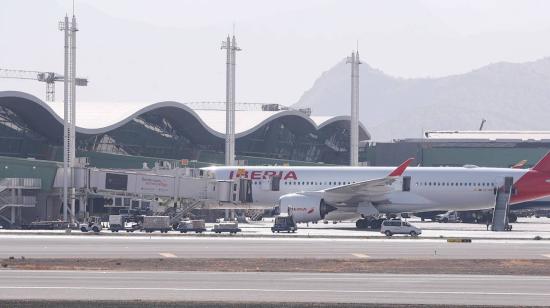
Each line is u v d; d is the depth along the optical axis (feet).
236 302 465.88
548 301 478.18
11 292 499.92
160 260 655.35
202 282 544.62
